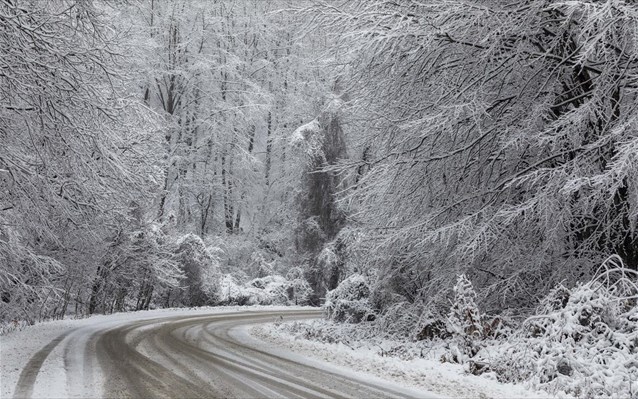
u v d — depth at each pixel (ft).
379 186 48.67
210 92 143.54
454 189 46.19
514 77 44.39
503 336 38.75
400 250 48.32
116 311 84.43
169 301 100.73
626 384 25.86
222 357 34.24
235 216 152.35
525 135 39.11
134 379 24.81
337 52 46.01
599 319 29.81
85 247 56.80
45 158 33.96
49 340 39.32
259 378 26.84
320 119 121.19
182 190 132.87
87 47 35.24
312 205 119.55
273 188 156.46
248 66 156.56
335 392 24.45
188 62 140.26
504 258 41.78
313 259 117.70
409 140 45.70
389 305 54.44
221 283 106.63
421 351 39.68
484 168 44.88
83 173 35.37
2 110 32.19
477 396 25.09
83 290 72.38
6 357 29.60
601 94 36.81
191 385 24.03
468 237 41.86
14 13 31.37
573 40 41.14
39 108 31.76
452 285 44.68
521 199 43.39
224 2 151.64
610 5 32.35
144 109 43.19
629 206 37.17
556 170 36.94
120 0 39.78
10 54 30.19
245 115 145.89
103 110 34.19
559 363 28.58
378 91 47.52
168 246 85.66
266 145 162.61
